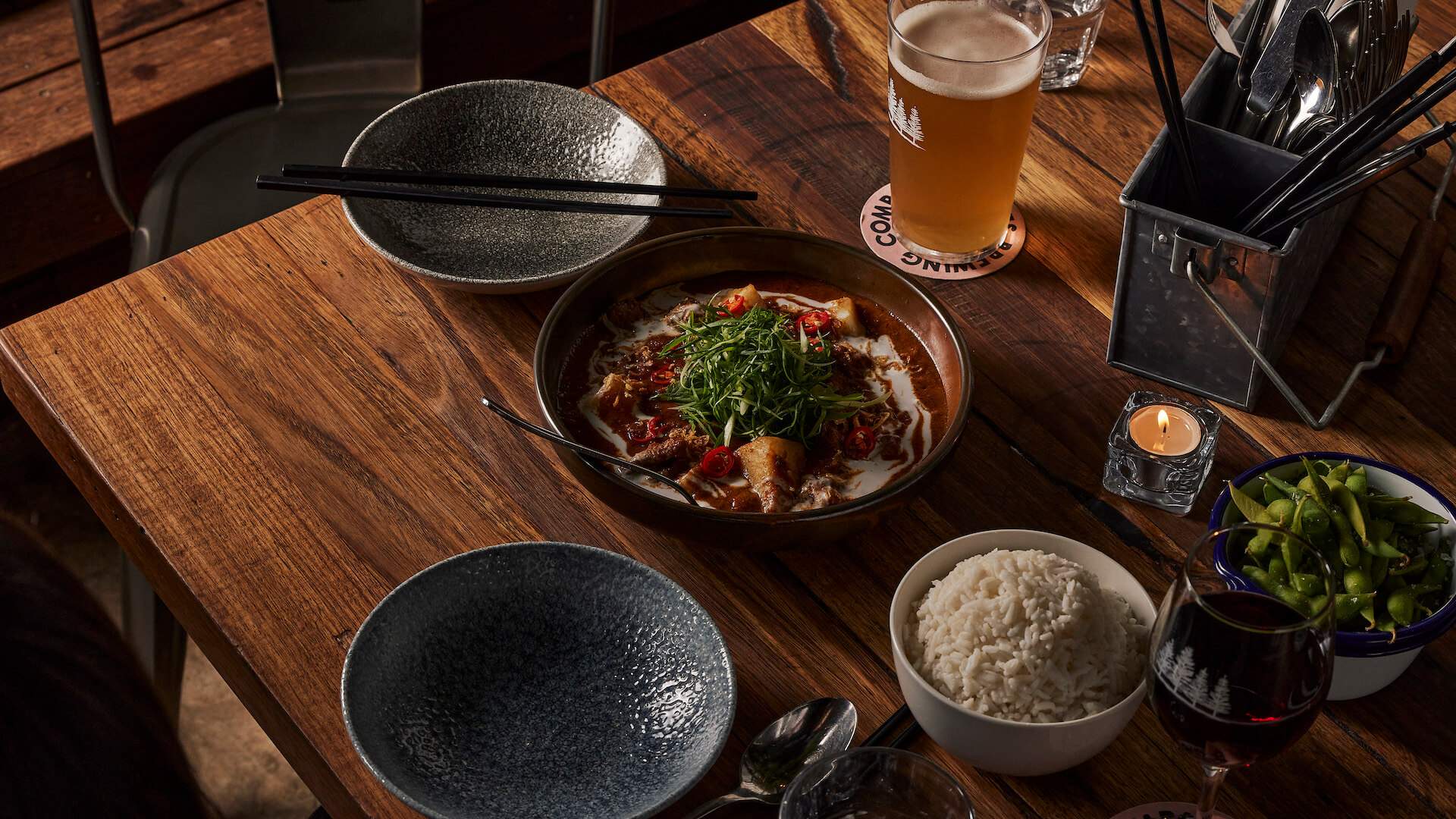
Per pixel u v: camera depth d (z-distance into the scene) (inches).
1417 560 36.8
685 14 132.0
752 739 38.4
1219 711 30.2
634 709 37.8
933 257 54.3
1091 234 55.4
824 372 46.4
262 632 41.2
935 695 34.2
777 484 42.5
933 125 47.8
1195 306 45.8
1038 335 51.2
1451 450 46.5
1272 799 36.8
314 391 49.0
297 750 40.3
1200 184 48.0
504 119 57.4
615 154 56.5
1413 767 37.5
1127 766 37.6
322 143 82.4
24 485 100.4
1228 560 37.6
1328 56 45.1
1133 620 37.1
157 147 106.0
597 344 48.3
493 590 39.3
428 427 47.8
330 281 53.4
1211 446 43.4
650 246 49.2
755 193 53.5
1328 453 40.0
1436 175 57.2
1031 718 34.6
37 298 108.0
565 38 124.3
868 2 67.6
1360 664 36.7
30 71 105.1
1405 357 49.8
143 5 111.5
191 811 25.9
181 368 49.8
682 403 45.9
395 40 84.8
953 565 38.7
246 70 107.4
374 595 42.4
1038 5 48.3
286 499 45.2
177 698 76.2
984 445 47.0
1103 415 48.3
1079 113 60.7
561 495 45.7
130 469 46.1
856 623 41.8
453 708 37.5
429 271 49.3
